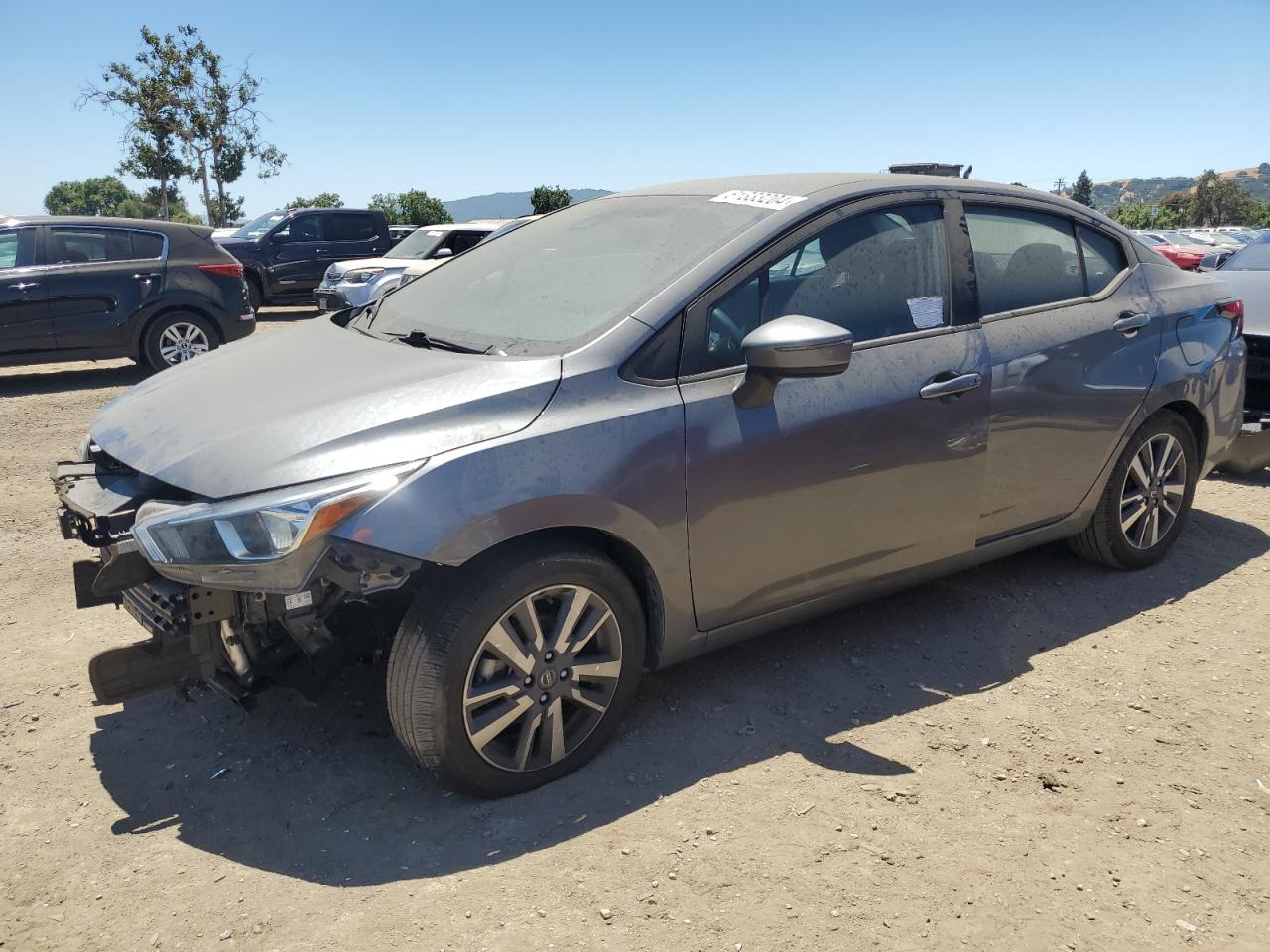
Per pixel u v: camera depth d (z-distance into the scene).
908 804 2.85
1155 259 4.54
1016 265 3.91
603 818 2.76
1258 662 3.78
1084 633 4.00
